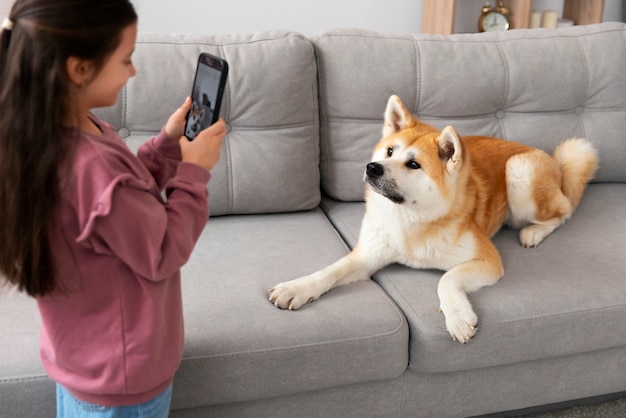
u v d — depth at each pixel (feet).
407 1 10.34
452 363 4.96
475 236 5.55
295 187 6.48
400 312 5.03
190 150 3.40
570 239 6.15
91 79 3.00
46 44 2.74
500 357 5.06
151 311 3.34
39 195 2.86
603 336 5.25
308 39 6.71
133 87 5.99
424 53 6.76
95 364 3.39
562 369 5.49
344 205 6.90
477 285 5.26
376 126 6.73
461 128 6.88
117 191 2.97
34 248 2.93
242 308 4.82
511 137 7.01
